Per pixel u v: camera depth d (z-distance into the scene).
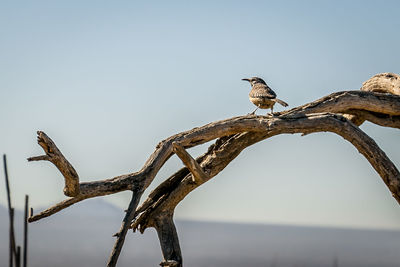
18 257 13.00
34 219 12.95
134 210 12.45
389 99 15.41
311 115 13.91
